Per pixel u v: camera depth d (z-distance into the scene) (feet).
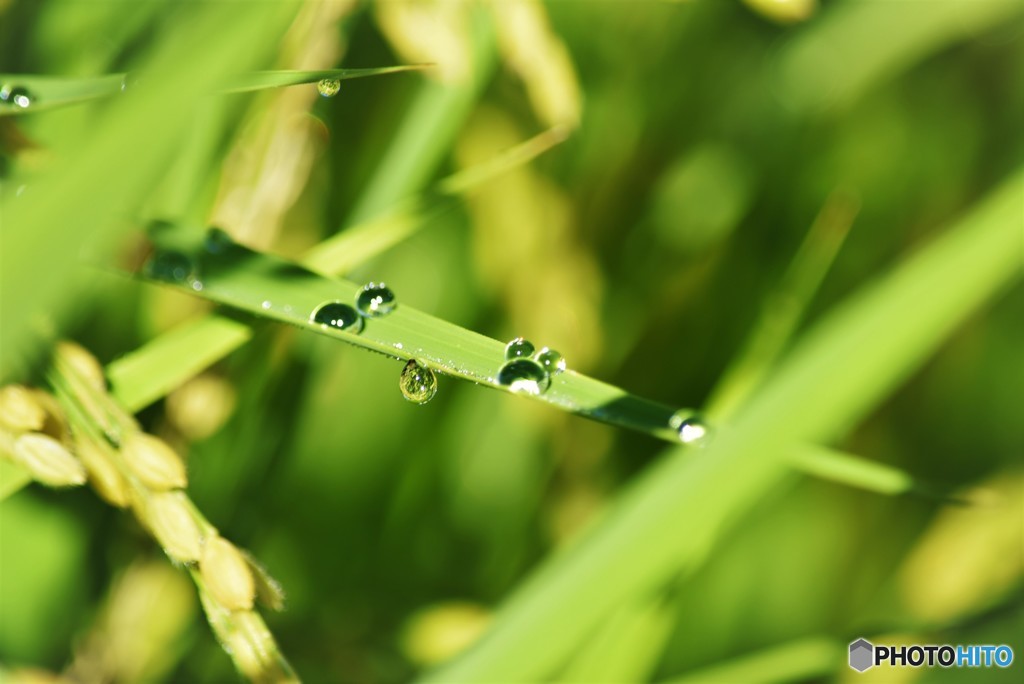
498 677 1.10
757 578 1.66
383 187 1.35
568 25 1.70
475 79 1.34
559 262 1.60
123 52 1.13
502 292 1.60
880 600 1.60
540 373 1.06
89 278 1.27
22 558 1.31
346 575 1.54
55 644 1.32
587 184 1.73
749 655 1.62
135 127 0.97
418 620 1.51
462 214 1.64
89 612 1.34
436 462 1.62
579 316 1.59
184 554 1.00
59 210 0.97
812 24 1.72
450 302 1.63
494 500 1.63
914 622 1.23
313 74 1.04
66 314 1.26
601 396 1.07
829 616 1.64
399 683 1.47
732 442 1.13
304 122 1.23
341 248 1.16
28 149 1.05
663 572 1.16
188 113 0.97
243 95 1.24
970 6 1.66
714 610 1.62
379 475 1.58
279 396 1.35
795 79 1.73
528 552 1.63
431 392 1.10
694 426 1.08
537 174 1.65
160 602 1.26
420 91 1.36
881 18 1.69
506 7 1.16
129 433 1.02
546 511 1.63
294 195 1.23
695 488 1.13
